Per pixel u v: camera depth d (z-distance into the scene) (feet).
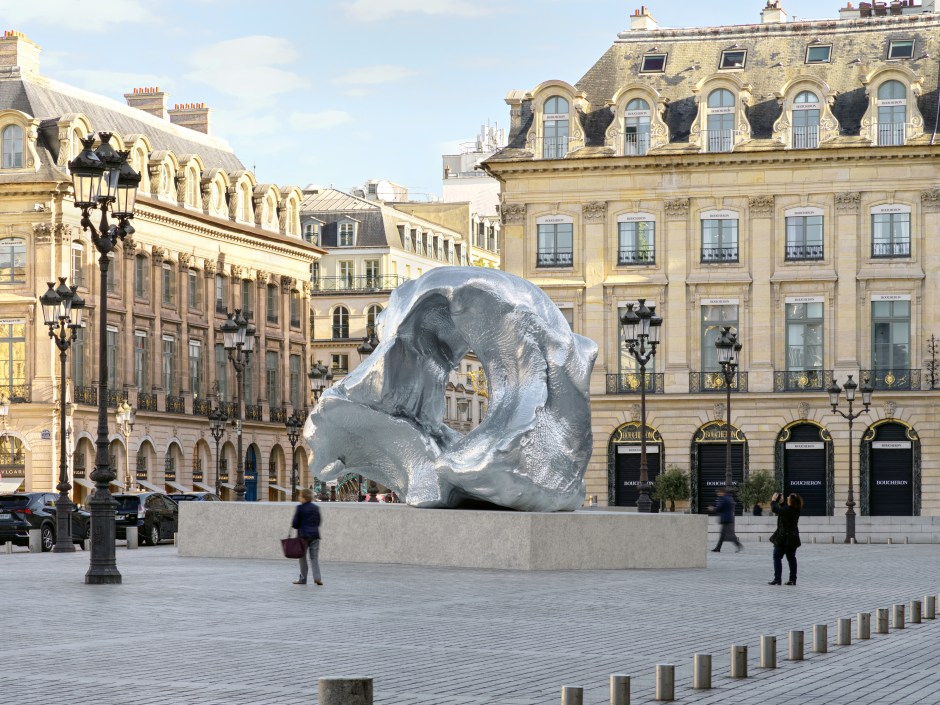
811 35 222.69
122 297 238.07
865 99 214.28
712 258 215.10
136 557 111.24
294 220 292.40
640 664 50.03
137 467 237.66
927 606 67.92
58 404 220.84
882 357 210.18
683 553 103.65
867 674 48.06
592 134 220.64
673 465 213.66
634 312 150.10
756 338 213.25
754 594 79.97
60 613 65.00
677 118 218.79
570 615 65.87
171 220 248.52
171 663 48.65
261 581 83.82
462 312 101.09
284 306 285.64
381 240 339.57
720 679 46.83
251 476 273.13
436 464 99.40
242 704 40.50
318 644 53.93
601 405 216.33
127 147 241.76
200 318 258.57
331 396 103.86
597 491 215.92
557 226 219.41
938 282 208.23
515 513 94.53
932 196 208.23
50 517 144.15
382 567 95.66
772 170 213.05
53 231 223.71
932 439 207.00
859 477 209.56
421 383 104.58
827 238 211.61
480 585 81.66
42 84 238.07
